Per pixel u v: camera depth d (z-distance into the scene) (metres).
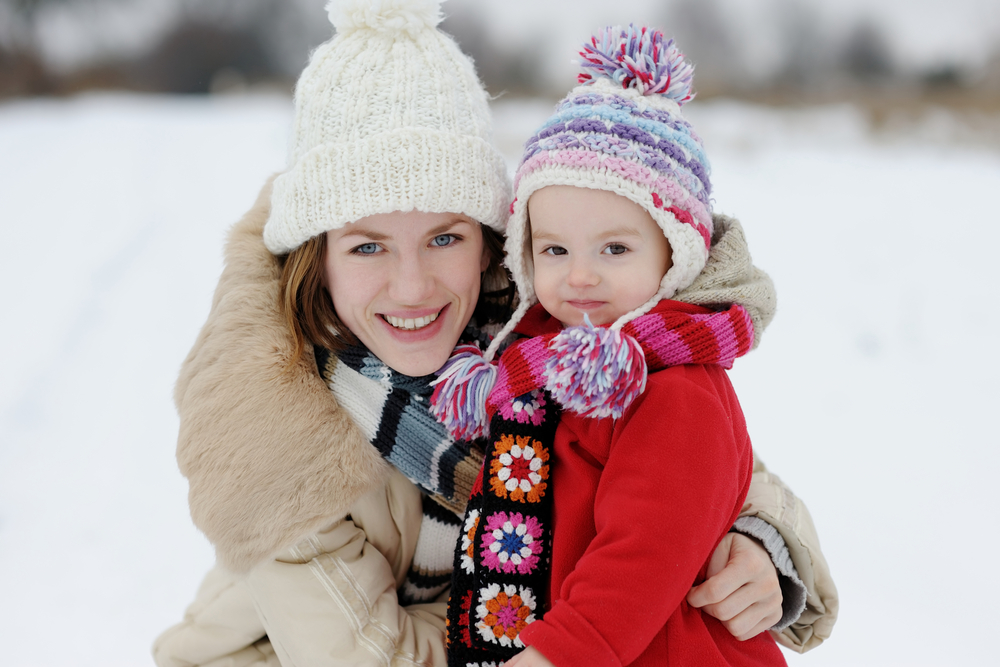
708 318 1.22
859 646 2.05
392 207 1.22
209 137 10.79
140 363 4.19
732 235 1.34
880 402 3.54
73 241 6.39
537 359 1.24
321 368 1.37
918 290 5.03
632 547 1.08
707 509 1.11
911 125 11.52
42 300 5.12
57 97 20.39
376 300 1.31
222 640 1.46
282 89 19.44
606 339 1.10
